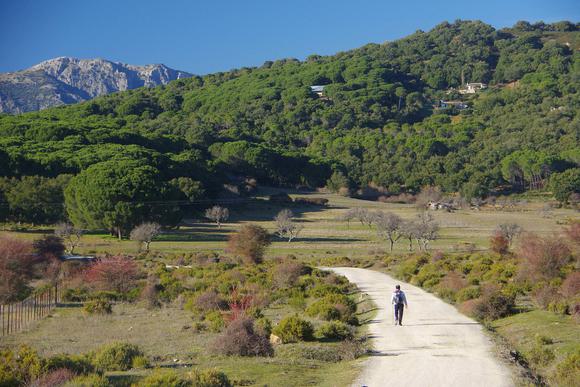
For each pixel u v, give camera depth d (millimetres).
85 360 15398
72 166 106688
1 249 35906
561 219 100625
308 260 65500
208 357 18156
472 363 15898
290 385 14000
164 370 15625
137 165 95000
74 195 85500
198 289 39406
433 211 116250
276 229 93125
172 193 89438
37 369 14023
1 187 90375
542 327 20734
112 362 16703
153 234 72250
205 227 98250
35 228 85375
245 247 60062
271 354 18219
